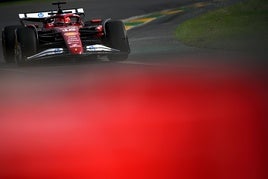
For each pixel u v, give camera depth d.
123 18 84.81
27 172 13.26
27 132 17.95
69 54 40.66
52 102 23.97
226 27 64.25
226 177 12.40
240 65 35.22
